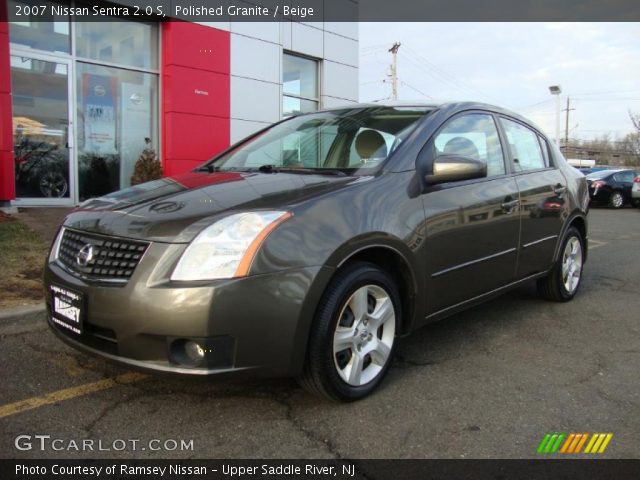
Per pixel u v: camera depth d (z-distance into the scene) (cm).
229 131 1046
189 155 998
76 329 277
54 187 891
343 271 289
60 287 287
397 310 321
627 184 1848
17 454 247
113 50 937
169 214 278
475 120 410
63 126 893
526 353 381
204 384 320
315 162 368
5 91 790
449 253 349
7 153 798
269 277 258
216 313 248
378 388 319
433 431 273
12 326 405
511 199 409
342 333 290
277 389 315
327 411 291
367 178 318
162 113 991
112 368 340
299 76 1196
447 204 347
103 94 935
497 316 468
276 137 420
